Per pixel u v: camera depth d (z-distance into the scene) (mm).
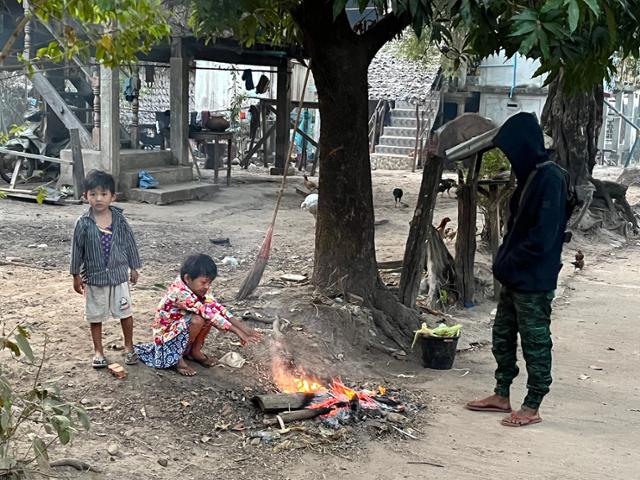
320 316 6848
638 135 26781
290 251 10641
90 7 4254
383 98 25812
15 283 7805
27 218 11711
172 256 9727
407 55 20688
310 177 20719
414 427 5270
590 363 7266
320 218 7395
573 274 11359
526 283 5258
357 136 7148
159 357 5441
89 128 15922
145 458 4367
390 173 23344
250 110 21703
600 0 4859
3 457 3471
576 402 6074
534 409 5445
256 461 4520
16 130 4777
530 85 25328
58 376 5184
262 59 18906
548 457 4844
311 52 6965
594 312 9312
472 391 6168
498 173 9875
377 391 5930
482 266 9805
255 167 22594
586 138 14469
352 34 6918
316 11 6703
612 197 15141
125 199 14344
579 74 6094
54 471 3990
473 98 26484
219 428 4863
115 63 4750
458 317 8422
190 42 15992
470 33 5961
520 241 5324
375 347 6836
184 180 15906
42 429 4391
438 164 7445
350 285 7277
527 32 4602
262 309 6996
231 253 10289
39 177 15281
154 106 24984
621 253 13453
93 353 5648
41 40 15109
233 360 5848
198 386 5332
